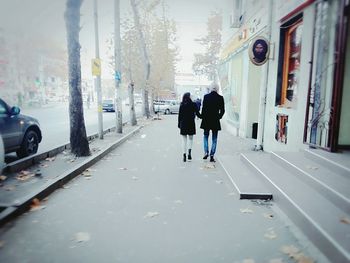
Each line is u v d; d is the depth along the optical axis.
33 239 3.47
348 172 4.43
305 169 5.00
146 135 13.58
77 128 7.59
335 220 3.47
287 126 7.35
